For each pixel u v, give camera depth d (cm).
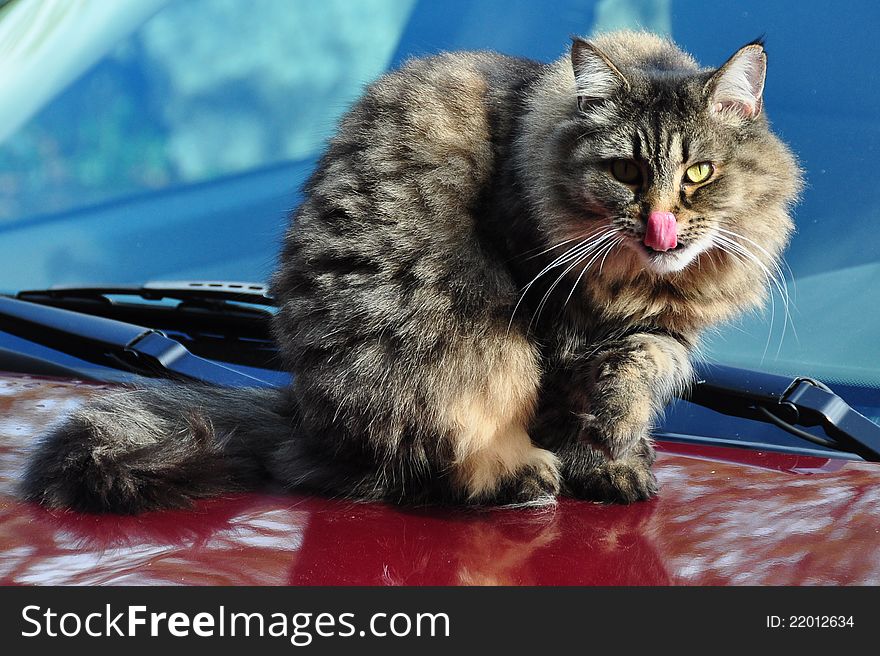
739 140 317
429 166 308
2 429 281
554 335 309
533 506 263
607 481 267
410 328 285
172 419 273
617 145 308
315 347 283
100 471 230
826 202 518
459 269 298
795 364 466
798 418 295
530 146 315
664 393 291
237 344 372
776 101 535
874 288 503
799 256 514
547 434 307
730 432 317
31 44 666
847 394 443
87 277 614
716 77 312
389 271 289
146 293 387
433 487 279
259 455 282
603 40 373
